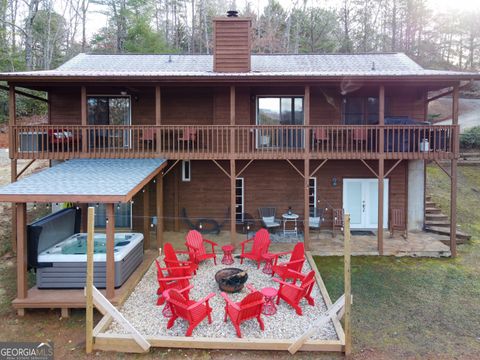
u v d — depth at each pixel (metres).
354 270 8.85
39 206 13.27
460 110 26.94
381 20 35.22
